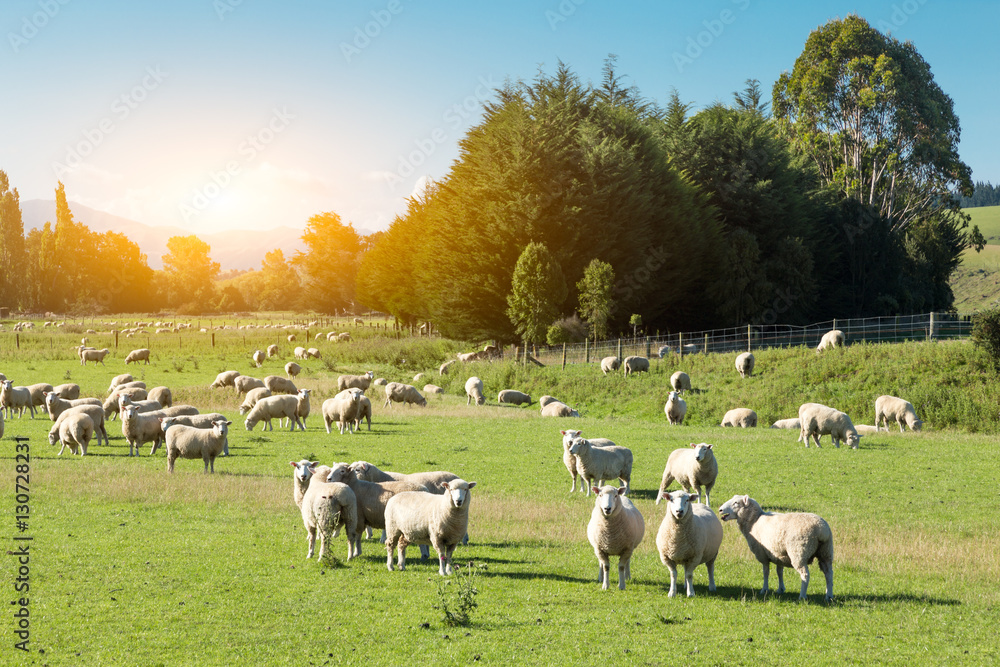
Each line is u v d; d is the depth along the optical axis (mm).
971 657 9391
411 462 23219
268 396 32594
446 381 51438
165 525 15086
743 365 42094
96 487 17938
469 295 60062
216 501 17172
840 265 77938
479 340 64938
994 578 12758
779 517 11750
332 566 12734
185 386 43219
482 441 27766
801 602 11398
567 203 57406
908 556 14031
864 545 14797
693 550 11367
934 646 9742
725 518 12125
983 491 19984
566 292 55312
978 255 173625
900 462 23984
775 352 45031
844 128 84688
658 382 43375
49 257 147375
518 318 55812
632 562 13656
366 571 12586
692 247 64688
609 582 12289
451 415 35281
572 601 11359
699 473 17844
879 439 28828
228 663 8930
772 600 11484
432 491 14820
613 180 58375
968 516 17344
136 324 112250
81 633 9695
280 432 29531
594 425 32625
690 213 65062
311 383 46594
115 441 26469
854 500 18875
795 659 9266
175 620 10250
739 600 11500
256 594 11328
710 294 66688
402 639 9719
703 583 12562
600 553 11922
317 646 9461
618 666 8977
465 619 10344
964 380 36375
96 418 25344
